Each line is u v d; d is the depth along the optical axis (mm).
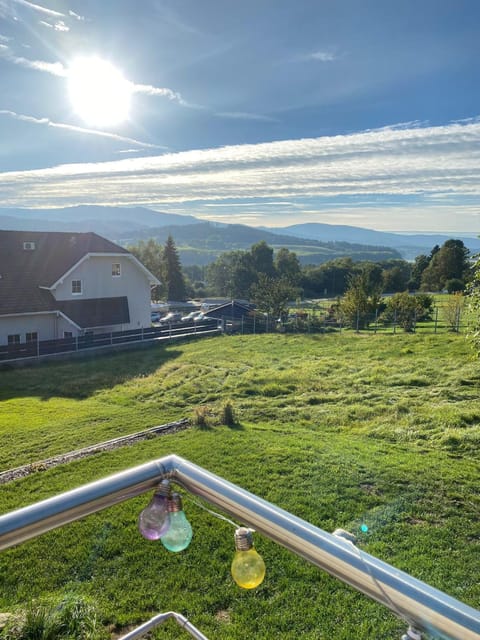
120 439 10523
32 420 12828
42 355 22141
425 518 6461
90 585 5156
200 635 1789
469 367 15969
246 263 85062
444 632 959
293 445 9641
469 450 9062
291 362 19719
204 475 1367
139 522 1412
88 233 28734
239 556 1366
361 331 27156
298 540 1192
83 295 26766
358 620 4559
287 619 4613
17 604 4812
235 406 13641
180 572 5355
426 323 28922
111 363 21703
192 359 21672
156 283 30188
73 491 1280
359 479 7758
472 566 5344
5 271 25250
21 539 1202
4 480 8391
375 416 11992
